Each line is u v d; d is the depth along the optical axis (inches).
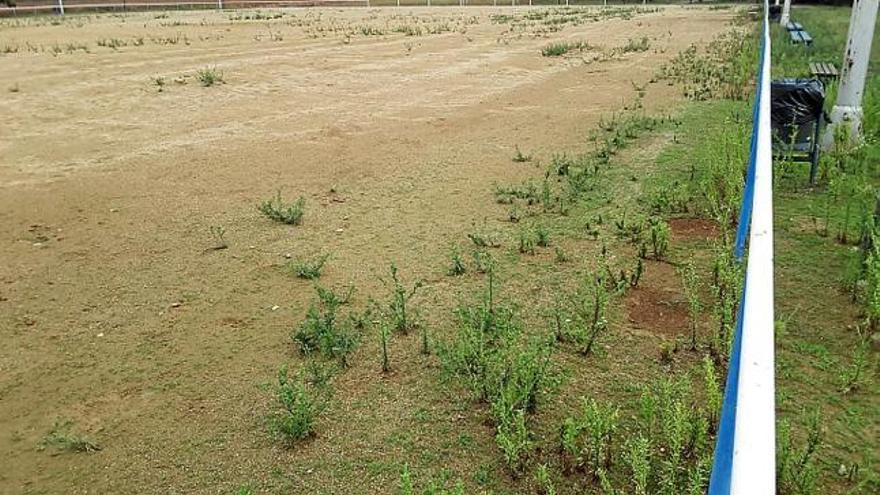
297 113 379.9
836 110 269.9
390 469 115.3
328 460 117.6
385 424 125.9
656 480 108.9
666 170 265.0
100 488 112.9
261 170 277.6
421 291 174.2
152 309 168.6
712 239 198.5
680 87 436.8
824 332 150.0
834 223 206.7
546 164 280.7
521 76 499.5
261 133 336.2
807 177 245.6
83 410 131.8
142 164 286.0
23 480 114.7
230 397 134.6
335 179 265.9
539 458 115.9
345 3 1406.3
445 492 98.7
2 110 390.3
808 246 192.7
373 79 487.2
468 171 273.9
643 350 146.0
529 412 127.0
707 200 224.7
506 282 178.2
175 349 151.2
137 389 137.8
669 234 203.6
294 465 116.7
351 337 151.3
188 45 680.4
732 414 56.2
